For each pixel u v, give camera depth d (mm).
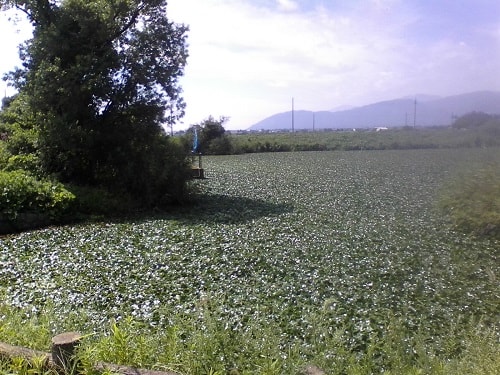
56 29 16469
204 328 5094
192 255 10094
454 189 14047
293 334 5863
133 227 13359
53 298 7363
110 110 17500
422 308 7062
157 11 18328
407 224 13562
